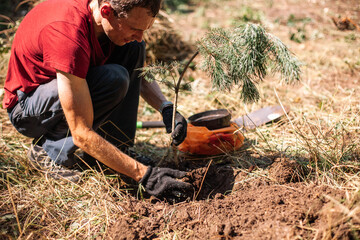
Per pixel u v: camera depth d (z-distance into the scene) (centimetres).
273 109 318
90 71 216
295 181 219
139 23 185
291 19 614
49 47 185
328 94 362
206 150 249
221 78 202
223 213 194
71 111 185
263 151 263
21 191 223
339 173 217
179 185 200
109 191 222
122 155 196
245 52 202
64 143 223
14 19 557
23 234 190
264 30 206
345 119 289
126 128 250
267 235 170
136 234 182
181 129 221
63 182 232
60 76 184
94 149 189
